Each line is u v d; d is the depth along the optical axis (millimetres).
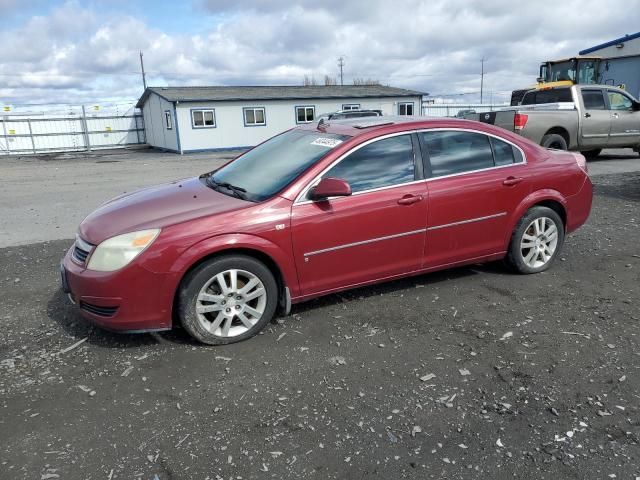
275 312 4359
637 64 20859
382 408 3088
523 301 4582
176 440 2834
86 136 34750
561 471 2562
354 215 4152
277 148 4875
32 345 3922
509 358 3621
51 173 18438
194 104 29734
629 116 13359
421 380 3371
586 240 6469
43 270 5754
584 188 5371
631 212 7984
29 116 32875
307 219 3982
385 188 4301
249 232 3791
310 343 3887
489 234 4867
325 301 4637
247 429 2918
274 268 4043
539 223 5117
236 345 3881
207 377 3451
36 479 2549
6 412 3094
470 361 3594
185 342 3936
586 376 3379
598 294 4699
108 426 2959
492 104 40250
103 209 4320
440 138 4629
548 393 3203
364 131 4383
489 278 5148
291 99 32031
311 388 3303
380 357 3670
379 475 2559
